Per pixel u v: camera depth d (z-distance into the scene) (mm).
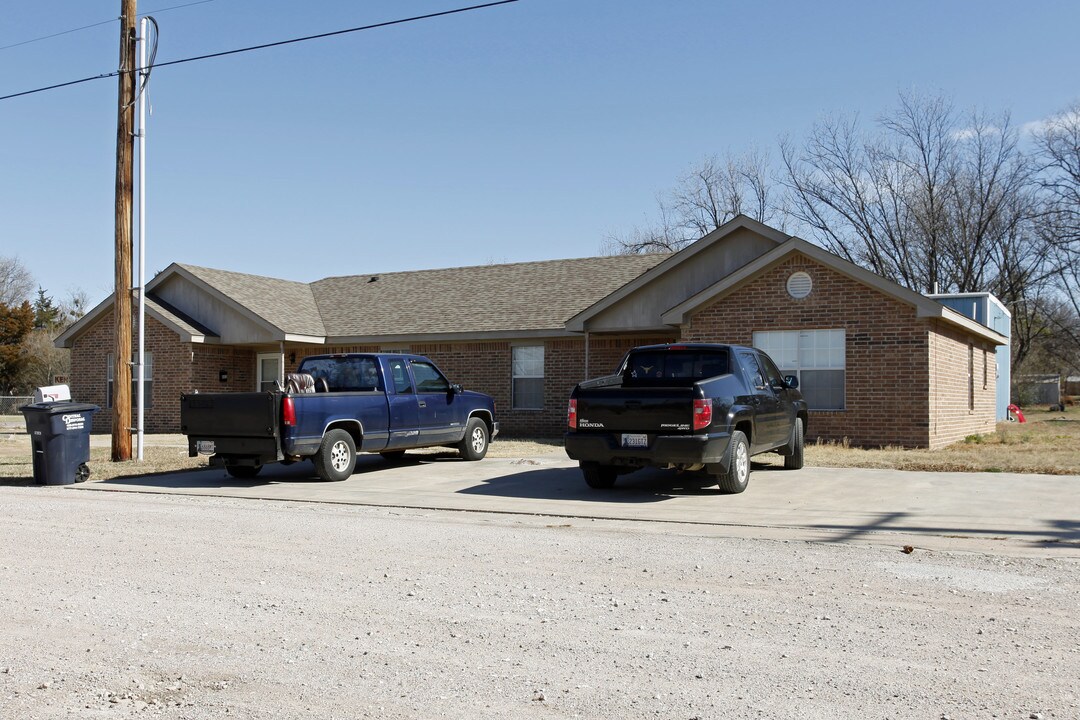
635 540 8727
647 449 11461
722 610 6039
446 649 5246
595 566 7480
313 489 13148
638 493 12250
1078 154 43062
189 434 14070
